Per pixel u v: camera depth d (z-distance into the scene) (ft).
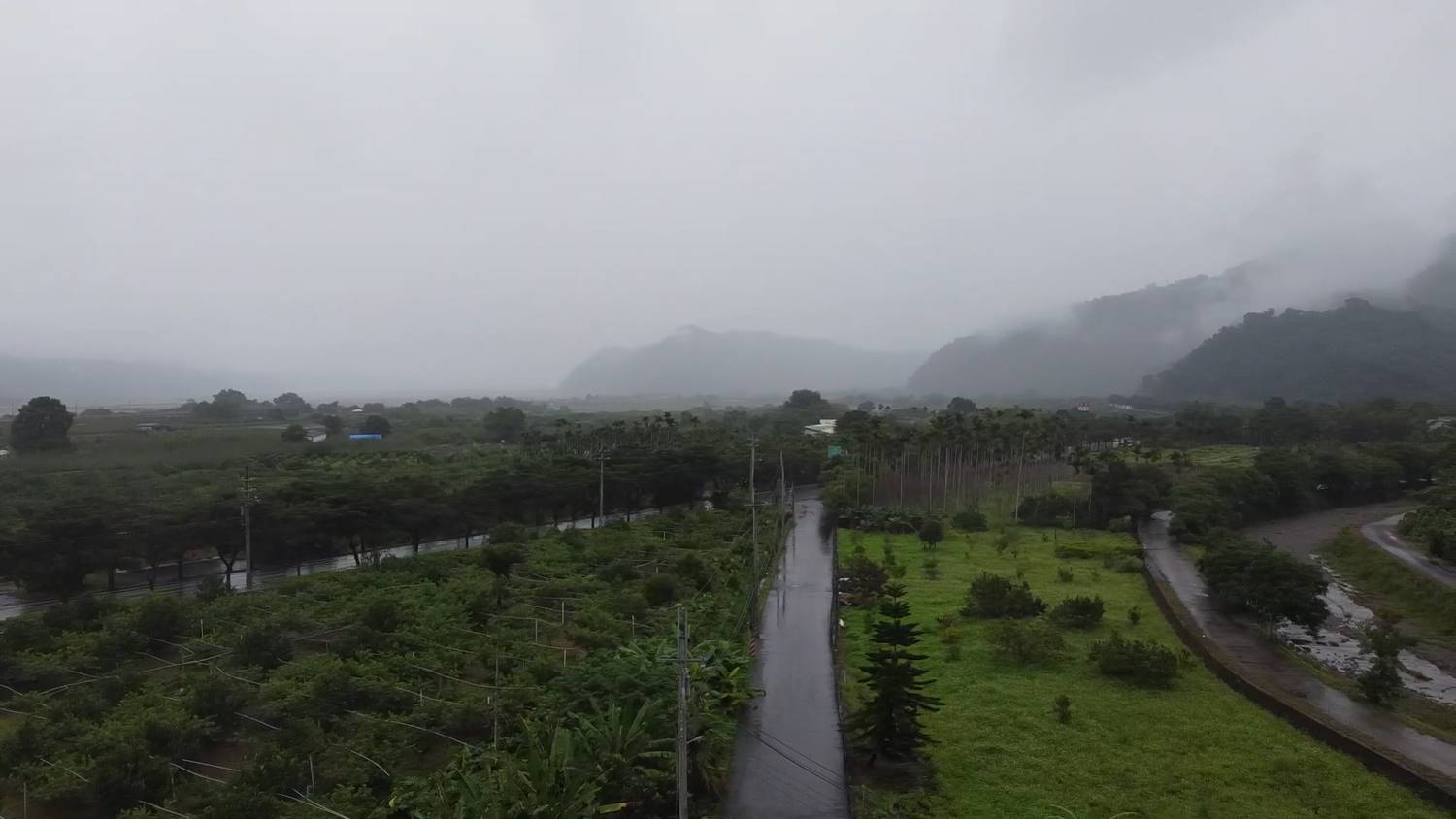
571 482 262.47
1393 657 142.82
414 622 146.10
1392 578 229.66
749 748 111.04
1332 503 363.35
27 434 284.61
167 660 131.85
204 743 100.83
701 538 239.30
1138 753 109.40
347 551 237.04
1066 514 299.38
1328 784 100.94
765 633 163.73
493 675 123.24
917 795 96.58
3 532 173.17
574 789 78.18
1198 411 558.97
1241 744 112.16
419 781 88.12
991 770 104.32
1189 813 94.48
